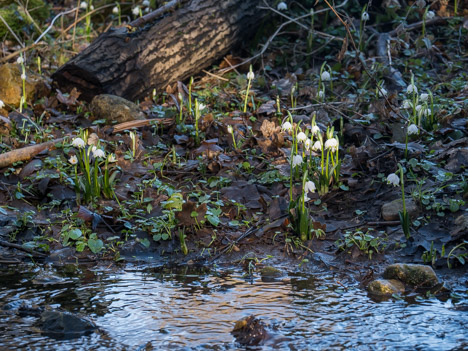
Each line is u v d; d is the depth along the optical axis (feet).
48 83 28.96
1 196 20.43
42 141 24.06
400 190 20.06
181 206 18.78
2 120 25.11
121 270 16.65
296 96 28.81
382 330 12.61
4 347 11.87
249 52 34.88
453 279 15.64
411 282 15.28
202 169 22.17
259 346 11.93
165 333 12.55
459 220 17.72
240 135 24.07
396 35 34.58
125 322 13.10
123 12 41.06
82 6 36.88
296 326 12.84
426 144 22.65
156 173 22.25
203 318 13.30
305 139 20.02
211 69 33.40
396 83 29.01
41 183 20.51
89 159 21.57
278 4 34.88
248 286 15.34
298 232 18.07
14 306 13.92
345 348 11.81
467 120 23.35
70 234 17.72
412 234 17.85
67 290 15.02
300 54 34.12
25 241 18.39
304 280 15.79
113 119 26.04
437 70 31.86
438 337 12.24
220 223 19.02
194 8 31.60
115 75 27.99
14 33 35.99
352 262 16.96
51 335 12.46
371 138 23.59
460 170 20.47
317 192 20.43
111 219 19.16
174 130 25.27
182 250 17.87
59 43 35.60
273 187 20.89
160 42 29.71
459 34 33.78
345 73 29.86
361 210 19.62
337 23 35.88
